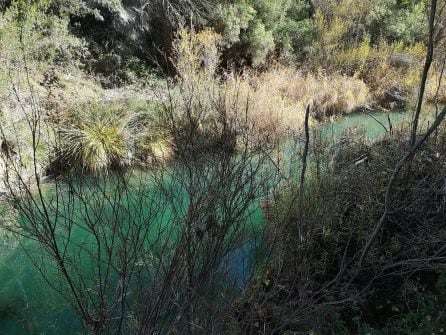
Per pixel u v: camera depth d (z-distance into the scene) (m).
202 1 10.80
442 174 3.56
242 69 11.00
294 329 2.80
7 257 4.22
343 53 12.76
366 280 3.37
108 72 9.30
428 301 2.97
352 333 3.00
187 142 2.30
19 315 3.58
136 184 3.08
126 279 2.24
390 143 4.49
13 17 6.64
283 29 12.59
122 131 6.35
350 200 3.78
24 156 4.95
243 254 2.75
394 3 13.74
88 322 2.14
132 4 10.67
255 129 3.94
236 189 2.19
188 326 2.13
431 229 3.46
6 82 5.09
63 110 6.51
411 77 11.87
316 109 10.17
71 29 9.29
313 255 3.37
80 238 4.12
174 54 9.28
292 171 3.85
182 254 2.10
